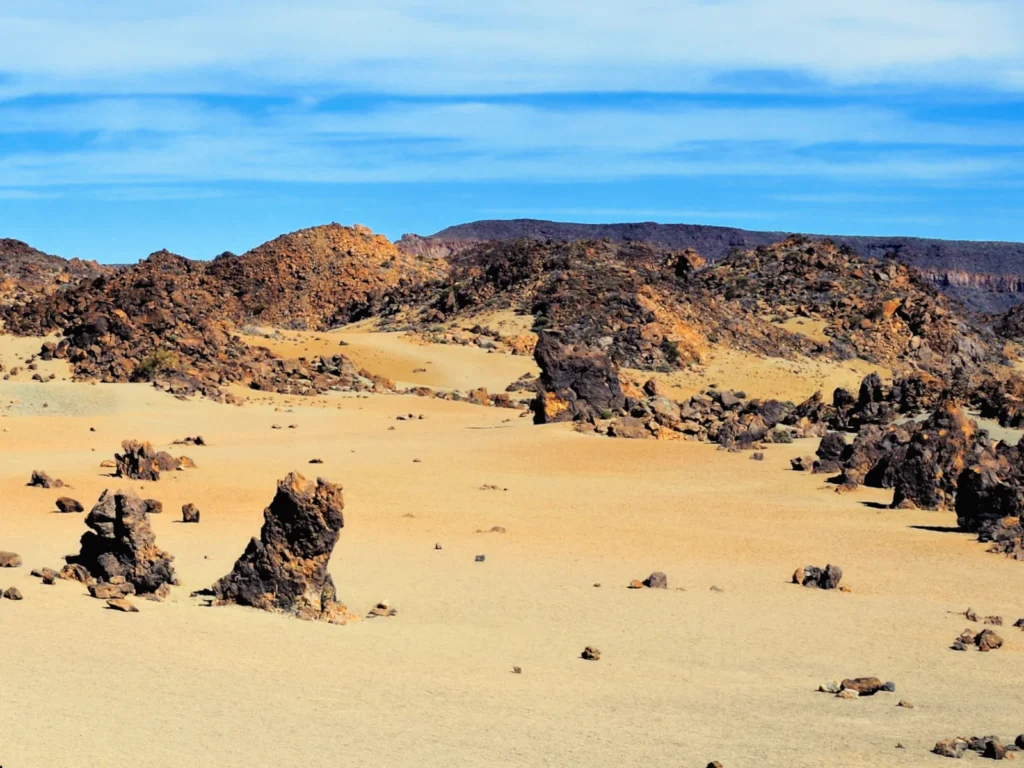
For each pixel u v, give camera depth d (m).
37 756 24.28
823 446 94.69
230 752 26.02
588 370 121.25
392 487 80.31
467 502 75.31
